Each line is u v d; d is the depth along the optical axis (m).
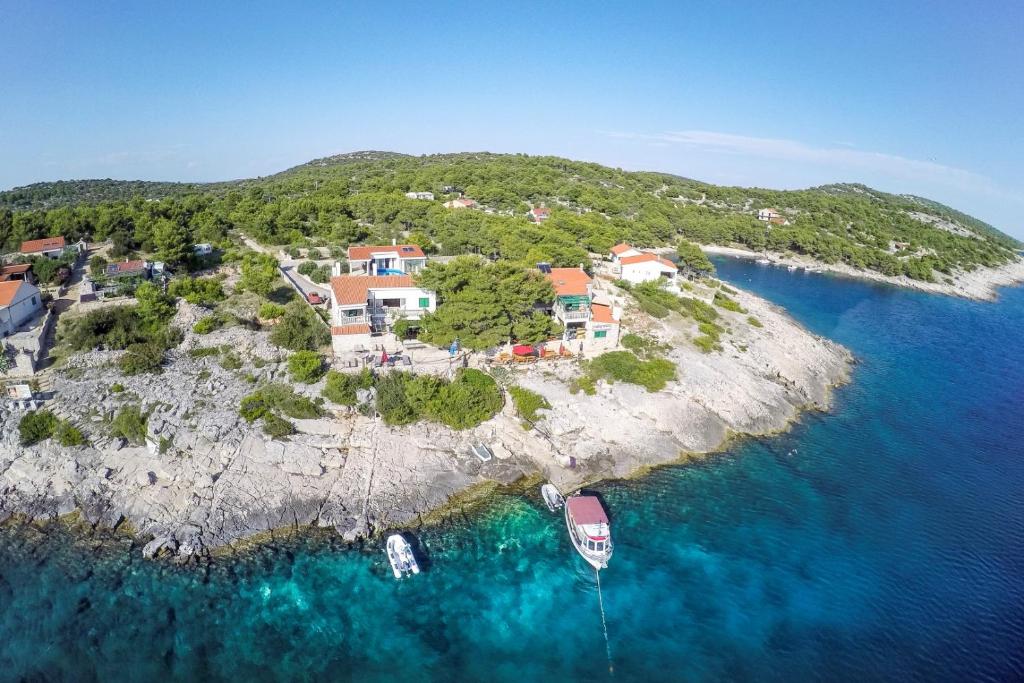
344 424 55.97
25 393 54.25
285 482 49.62
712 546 47.31
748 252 180.12
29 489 48.59
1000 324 121.75
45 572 42.28
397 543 44.75
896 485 56.53
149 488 48.66
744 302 107.44
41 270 73.69
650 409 63.62
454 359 65.69
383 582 42.62
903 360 93.12
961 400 77.62
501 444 56.91
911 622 40.56
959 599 42.69
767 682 35.88
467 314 65.50
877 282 157.12
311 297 74.62
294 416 55.50
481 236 104.94
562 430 59.56
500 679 35.72
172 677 34.91
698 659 37.38
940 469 59.75
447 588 42.34
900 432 67.31
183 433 52.84
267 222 105.50
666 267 97.69
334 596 41.28
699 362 73.50
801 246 176.00
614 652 37.78
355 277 70.38
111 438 52.56
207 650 36.78
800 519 50.91
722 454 60.34
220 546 44.66
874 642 38.88
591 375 66.44
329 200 126.56
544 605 41.22
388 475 51.53
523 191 180.25
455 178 185.00
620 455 57.75
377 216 120.38
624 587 43.00
